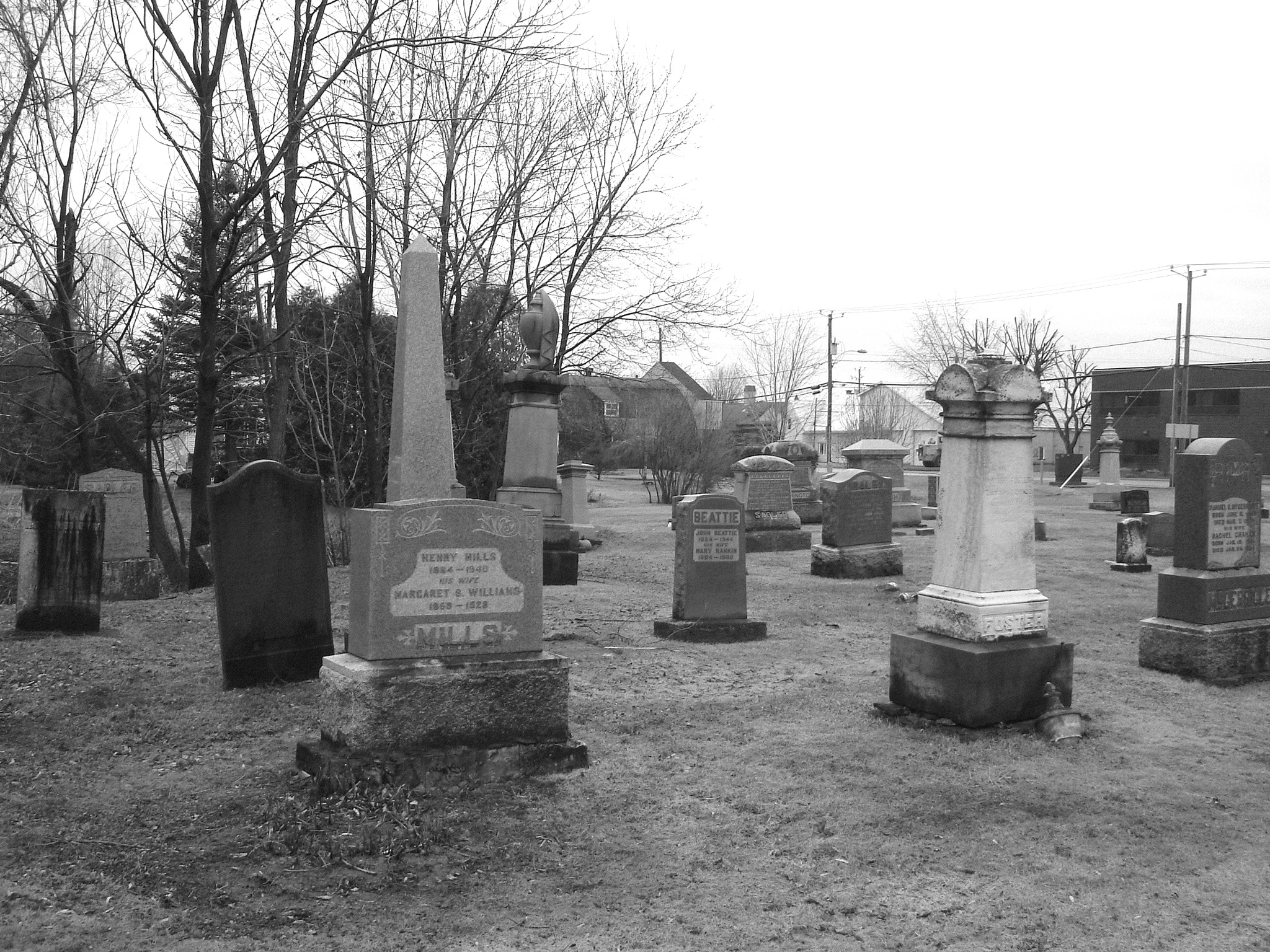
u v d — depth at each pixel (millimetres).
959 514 7906
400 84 18281
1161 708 8461
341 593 13984
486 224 20906
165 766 6879
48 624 11375
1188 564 9656
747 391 52719
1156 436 71000
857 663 10305
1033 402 7742
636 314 24297
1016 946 4617
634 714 8188
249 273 18016
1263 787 6605
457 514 6469
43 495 11367
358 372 21203
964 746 7262
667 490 43969
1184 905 5027
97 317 20391
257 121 16375
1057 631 12180
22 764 6914
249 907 4840
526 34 15594
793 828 5902
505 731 6551
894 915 4887
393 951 4473
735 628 11523
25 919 4613
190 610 13023
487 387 25703
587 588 15641
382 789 5996
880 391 87938
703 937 4656
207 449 16625
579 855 5500
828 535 17469
